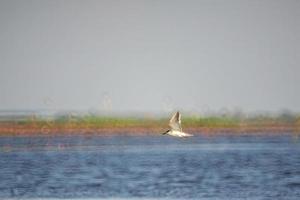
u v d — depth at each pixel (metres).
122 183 46.25
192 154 61.62
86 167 53.81
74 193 42.97
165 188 44.28
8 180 47.44
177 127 30.00
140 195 42.16
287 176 48.53
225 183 46.00
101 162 56.50
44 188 44.50
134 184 45.88
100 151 64.69
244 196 41.66
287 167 52.72
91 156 60.66
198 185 45.28
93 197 41.66
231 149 65.31
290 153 61.19
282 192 42.84
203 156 59.97
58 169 52.59
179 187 44.66
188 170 51.81
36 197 41.81
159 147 68.62
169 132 29.94
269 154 60.62
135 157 59.88
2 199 41.22
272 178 47.69
